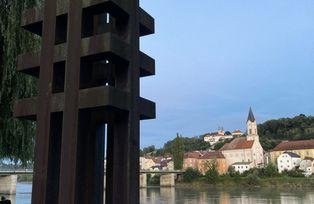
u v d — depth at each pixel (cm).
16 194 7012
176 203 5294
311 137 15825
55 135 487
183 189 9862
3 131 1046
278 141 15925
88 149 493
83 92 462
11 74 1008
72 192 444
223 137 18188
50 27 504
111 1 471
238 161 13588
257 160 13538
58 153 486
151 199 6034
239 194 7775
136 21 516
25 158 1107
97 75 520
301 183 10394
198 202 5562
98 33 528
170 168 13188
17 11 1038
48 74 493
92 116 512
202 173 12119
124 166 471
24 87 1036
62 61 488
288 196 7162
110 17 528
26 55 528
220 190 9425
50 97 484
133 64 498
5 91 1027
